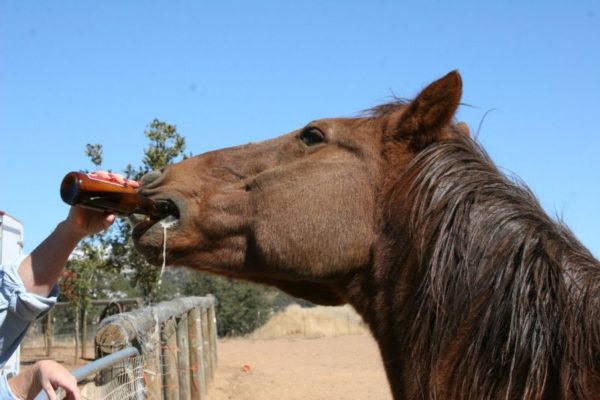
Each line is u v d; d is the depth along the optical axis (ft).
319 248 10.91
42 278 8.62
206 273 12.02
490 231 9.74
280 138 11.91
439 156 10.54
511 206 9.91
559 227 10.01
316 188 11.08
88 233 9.37
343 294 11.38
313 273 10.96
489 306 9.37
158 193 11.55
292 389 41.65
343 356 59.82
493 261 9.57
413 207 10.37
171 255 11.48
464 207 10.01
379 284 10.69
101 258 56.65
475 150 10.87
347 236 10.87
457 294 9.64
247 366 50.70
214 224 11.43
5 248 34.91
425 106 10.84
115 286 73.92
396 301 10.45
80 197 8.89
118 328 16.26
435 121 10.82
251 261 11.37
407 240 10.48
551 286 9.19
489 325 9.33
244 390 41.24
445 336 9.64
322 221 10.94
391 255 10.62
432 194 10.29
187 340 32.45
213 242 11.51
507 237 9.64
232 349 68.44
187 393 30.40
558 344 8.91
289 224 11.02
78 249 60.29
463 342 9.50
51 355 62.85
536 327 9.03
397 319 10.43
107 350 16.10
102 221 9.51
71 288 58.95
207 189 11.64
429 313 9.87
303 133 11.62
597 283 9.14
